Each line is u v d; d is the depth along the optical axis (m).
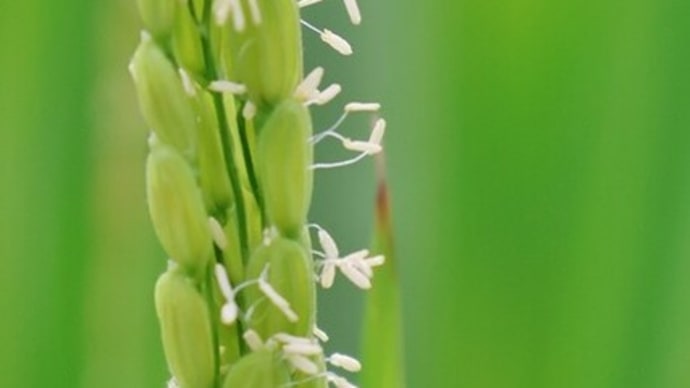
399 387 0.20
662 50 0.25
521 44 0.25
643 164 0.25
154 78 0.16
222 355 0.16
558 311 0.25
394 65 0.25
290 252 0.16
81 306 0.24
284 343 0.16
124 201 0.24
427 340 0.25
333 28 0.25
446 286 0.25
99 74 0.24
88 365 0.24
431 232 0.25
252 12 0.16
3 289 0.24
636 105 0.25
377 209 0.20
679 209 0.25
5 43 0.24
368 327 0.20
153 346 0.24
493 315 0.25
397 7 0.25
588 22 0.25
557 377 0.24
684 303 0.24
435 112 0.25
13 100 0.24
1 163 0.24
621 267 0.25
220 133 0.16
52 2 0.24
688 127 0.25
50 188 0.24
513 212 0.25
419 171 0.25
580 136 0.25
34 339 0.24
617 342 0.24
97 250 0.24
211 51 0.16
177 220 0.16
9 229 0.24
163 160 0.16
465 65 0.25
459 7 0.24
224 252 0.16
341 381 0.16
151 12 0.16
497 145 0.25
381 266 0.20
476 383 0.25
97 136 0.24
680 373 0.24
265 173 0.16
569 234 0.25
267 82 0.16
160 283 0.16
